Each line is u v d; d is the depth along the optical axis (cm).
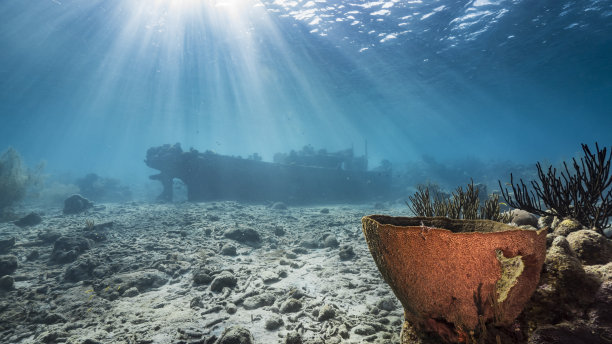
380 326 334
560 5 1591
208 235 830
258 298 414
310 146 2506
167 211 1274
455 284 149
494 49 2250
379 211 1527
